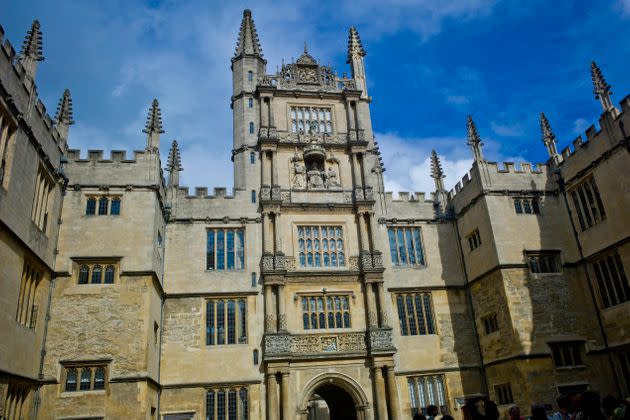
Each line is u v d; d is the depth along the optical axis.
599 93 34.06
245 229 37.34
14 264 23.50
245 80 42.31
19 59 26.19
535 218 36.97
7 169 22.88
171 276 35.16
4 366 22.41
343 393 38.28
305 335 34.69
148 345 28.95
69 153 32.38
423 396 35.78
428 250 40.12
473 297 38.41
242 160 39.69
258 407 32.88
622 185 31.81
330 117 42.56
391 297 37.97
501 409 34.38
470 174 39.31
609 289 33.28
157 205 33.28
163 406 32.06
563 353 33.44
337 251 38.09
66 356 27.77
